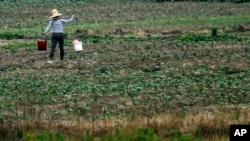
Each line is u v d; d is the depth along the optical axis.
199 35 94.25
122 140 41.19
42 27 108.44
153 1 139.25
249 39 89.62
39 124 45.69
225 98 54.72
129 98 54.88
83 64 70.56
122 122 45.47
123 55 76.44
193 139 42.28
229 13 124.06
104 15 121.94
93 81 61.62
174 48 81.44
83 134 43.38
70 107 52.19
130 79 62.28
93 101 53.97
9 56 77.69
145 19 116.62
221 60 72.62
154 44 85.12
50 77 63.69
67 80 62.22
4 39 95.38
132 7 131.25
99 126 45.22
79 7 132.00
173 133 43.81
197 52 77.81
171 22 111.50
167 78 62.31
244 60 72.75
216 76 63.59
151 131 42.09
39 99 54.75
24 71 67.56
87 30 101.19
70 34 97.62
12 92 57.12
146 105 52.44
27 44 87.69
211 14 122.88
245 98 54.75
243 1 139.75
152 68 68.19
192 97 55.03
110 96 55.66
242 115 46.75
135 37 93.81
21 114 49.78
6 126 45.25
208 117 45.84
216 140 42.66
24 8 130.38
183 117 46.75
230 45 83.75
